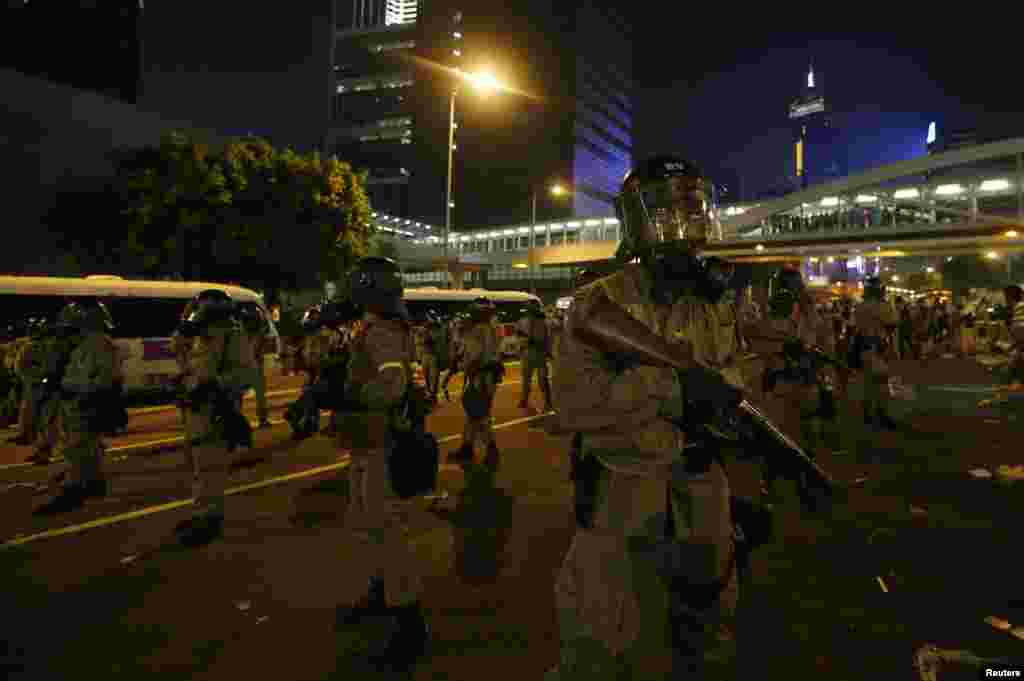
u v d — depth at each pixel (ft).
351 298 10.40
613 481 5.40
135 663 9.78
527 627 10.76
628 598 5.33
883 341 28.78
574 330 5.11
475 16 383.65
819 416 22.85
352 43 473.26
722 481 5.94
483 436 23.54
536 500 18.30
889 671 9.14
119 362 18.93
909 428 28.35
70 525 16.67
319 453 25.21
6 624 11.09
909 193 363.97
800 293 21.63
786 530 15.15
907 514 16.29
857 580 12.40
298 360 29.89
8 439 30.68
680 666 5.82
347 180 104.94
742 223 334.24
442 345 40.63
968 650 9.73
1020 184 341.21
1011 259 289.94
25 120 93.25
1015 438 26.08
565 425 5.34
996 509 16.69
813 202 355.15
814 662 9.40
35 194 93.86
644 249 5.71
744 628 10.48
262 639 10.50
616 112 395.96
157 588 12.60
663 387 5.16
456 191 387.96
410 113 410.11
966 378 49.83
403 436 10.05
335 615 11.37
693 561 5.74
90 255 94.02
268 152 97.76
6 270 90.94
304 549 14.73
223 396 15.47
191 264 92.89
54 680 9.29
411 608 9.82
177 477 21.98
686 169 5.82
